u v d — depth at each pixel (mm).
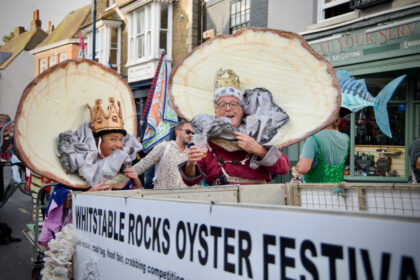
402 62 8227
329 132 3668
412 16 8047
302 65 3312
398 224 966
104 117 3779
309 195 3080
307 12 10211
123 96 4270
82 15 31078
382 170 9000
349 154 9367
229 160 3152
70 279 2631
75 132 3789
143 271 1871
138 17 18703
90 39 22203
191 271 1581
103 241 2234
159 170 4922
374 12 8742
